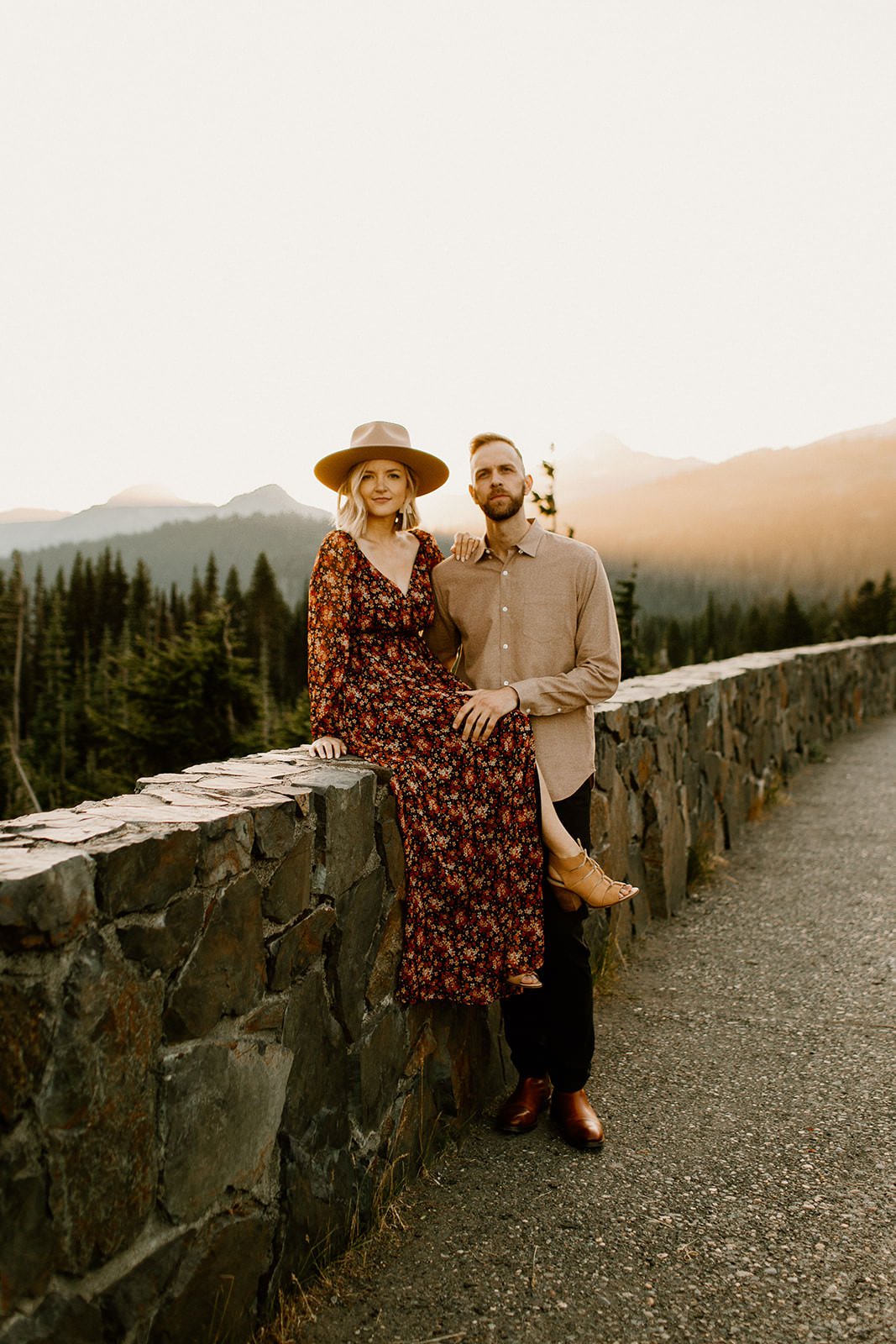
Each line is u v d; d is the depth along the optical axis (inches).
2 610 2896.2
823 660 442.0
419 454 118.8
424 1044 114.8
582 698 118.7
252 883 81.1
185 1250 73.5
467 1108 124.1
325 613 114.7
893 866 244.5
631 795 196.2
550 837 114.7
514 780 111.7
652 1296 90.9
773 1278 93.1
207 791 89.5
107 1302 65.4
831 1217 102.8
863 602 3275.1
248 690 1259.8
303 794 89.5
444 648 131.0
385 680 115.4
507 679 121.6
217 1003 76.7
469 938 110.5
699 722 243.3
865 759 407.5
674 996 168.2
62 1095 61.0
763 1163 114.3
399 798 107.0
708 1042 149.0
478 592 123.3
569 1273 94.5
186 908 72.6
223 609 1285.7
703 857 241.6
